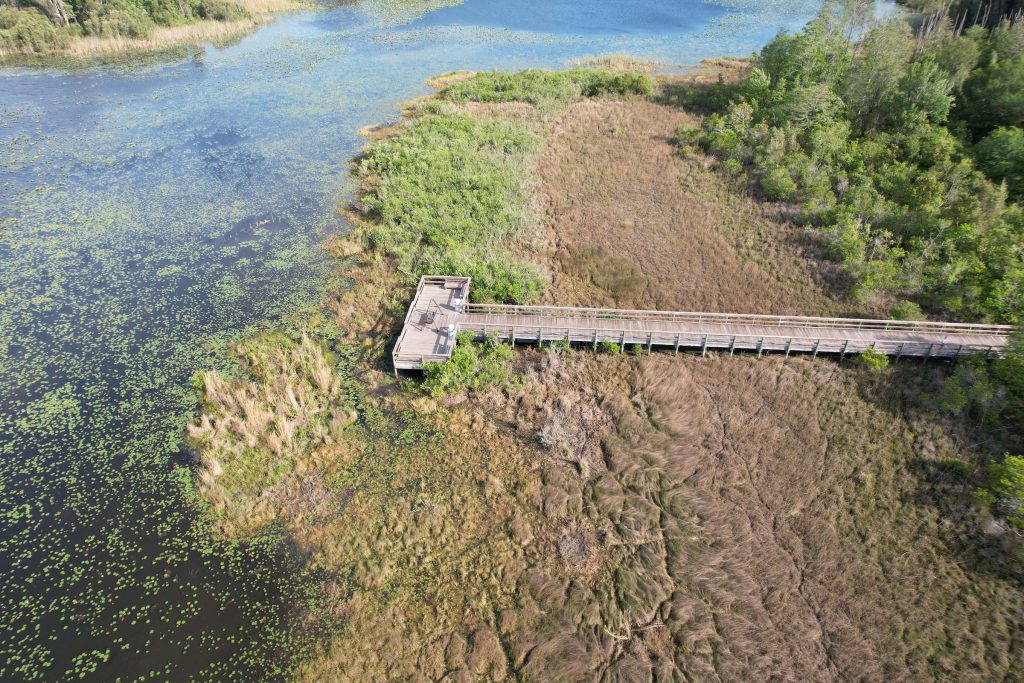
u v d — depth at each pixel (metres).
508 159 54.06
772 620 23.06
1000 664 21.83
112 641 22.31
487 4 109.19
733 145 55.12
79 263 42.41
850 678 21.48
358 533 25.88
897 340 33.84
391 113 65.62
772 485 27.95
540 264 42.12
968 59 55.31
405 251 42.38
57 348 35.41
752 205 49.03
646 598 23.62
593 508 26.84
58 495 27.48
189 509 26.89
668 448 29.58
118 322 37.28
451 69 78.75
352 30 94.31
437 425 30.66
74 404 31.91
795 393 32.53
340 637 22.52
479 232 44.44
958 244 39.53
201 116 64.81
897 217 42.28
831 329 35.31
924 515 26.62
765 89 60.81
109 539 25.73
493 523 26.27
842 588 24.08
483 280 38.56
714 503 27.08
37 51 80.38
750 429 30.61
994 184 45.81
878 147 50.03
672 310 37.94
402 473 28.31
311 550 25.31
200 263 42.47
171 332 36.56
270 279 40.91
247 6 98.62
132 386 32.97
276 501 27.08
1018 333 31.05
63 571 24.55
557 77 71.75
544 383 32.84
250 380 33.09
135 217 47.66
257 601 23.61
